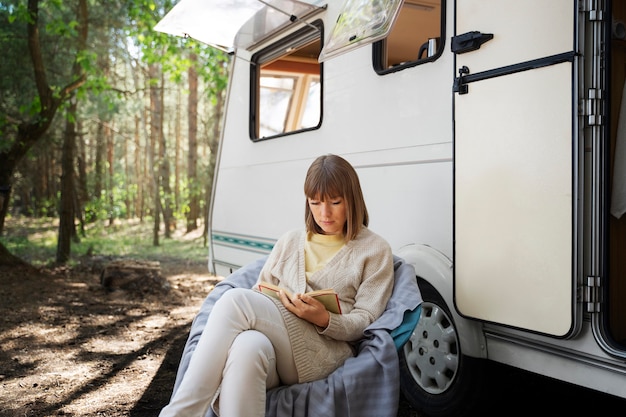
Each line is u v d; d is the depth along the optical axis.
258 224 4.93
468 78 2.65
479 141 2.60
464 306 2.69
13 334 5.14
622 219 2.68
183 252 12.63
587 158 2.23
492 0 2.54
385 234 3.35
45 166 20.17
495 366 2.85
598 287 2.22
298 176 4.32
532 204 2.38
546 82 2.32
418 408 3.20
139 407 3.42
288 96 4.72
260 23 4.53
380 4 2.85
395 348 2.16
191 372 2.00
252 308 2.09
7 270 8.54
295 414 2.10
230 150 5.47
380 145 3.39
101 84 9.44
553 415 3.09
